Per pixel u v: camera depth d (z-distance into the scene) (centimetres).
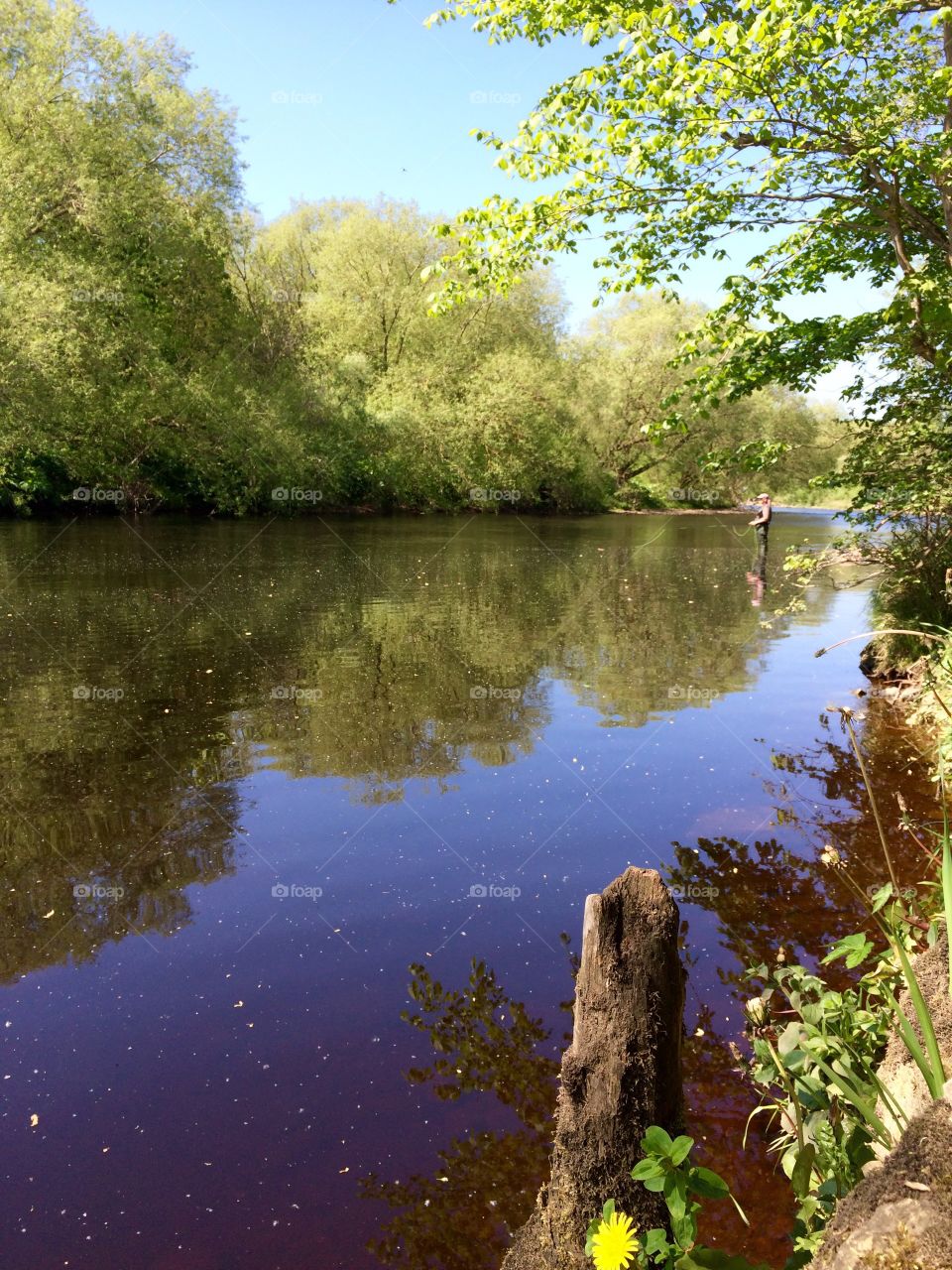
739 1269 192
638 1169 202
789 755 684
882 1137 205
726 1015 357
